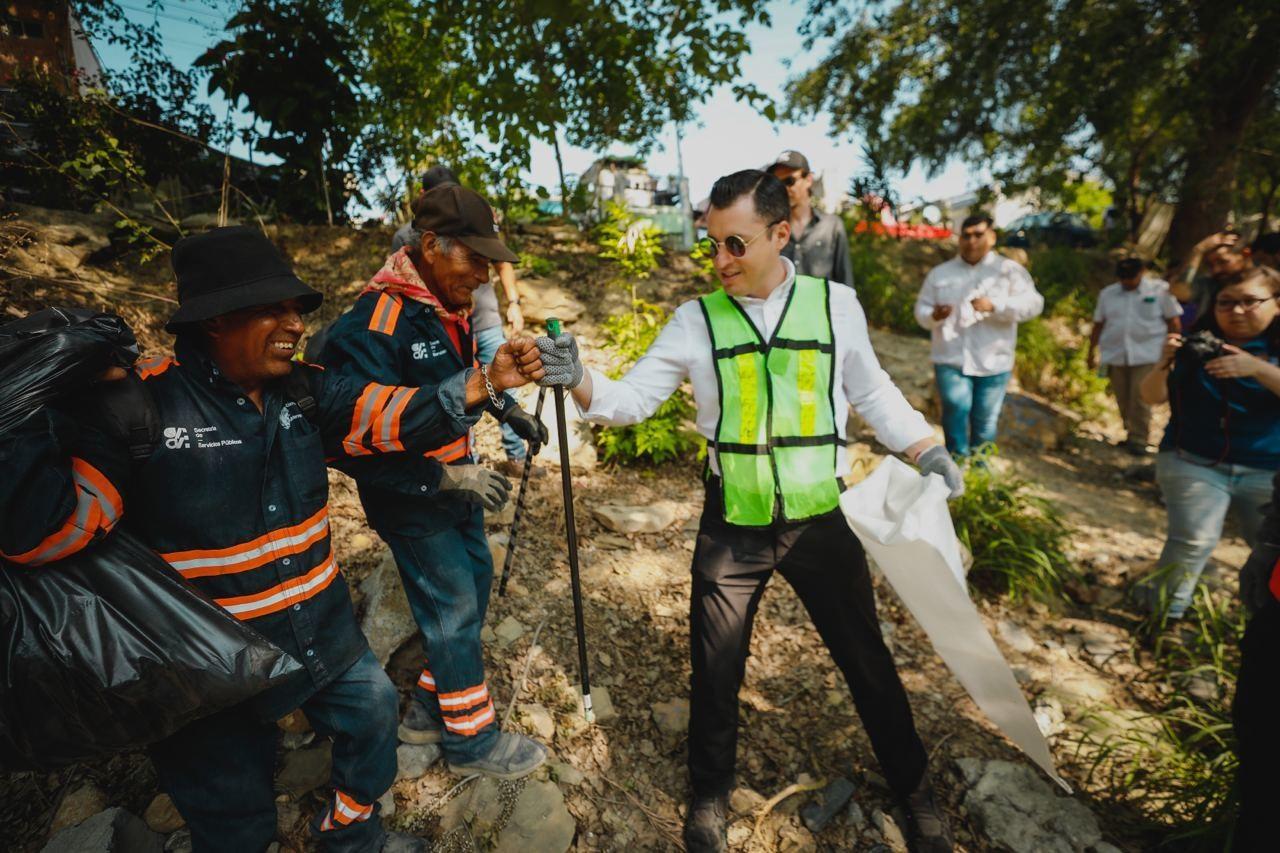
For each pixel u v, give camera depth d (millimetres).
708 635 2035
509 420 1858
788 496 1935
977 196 12281
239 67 5199
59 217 4531
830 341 1979
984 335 4598
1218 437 3057
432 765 2203
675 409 4227
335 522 3162
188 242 1360
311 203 5840
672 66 5660
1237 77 9242
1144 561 4078
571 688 2578
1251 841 1832
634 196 8109
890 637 3168
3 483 1094
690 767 2123
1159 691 3004
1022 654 3221
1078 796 2424
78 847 1746
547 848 2025
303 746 2207
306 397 1557
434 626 1986
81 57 4992
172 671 1237
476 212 1847
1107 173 12086
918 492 1901
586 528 3533
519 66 4930
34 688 1169
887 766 2135
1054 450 6504
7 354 1163
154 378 1379
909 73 11352
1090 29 9141
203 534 1399
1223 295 2955
